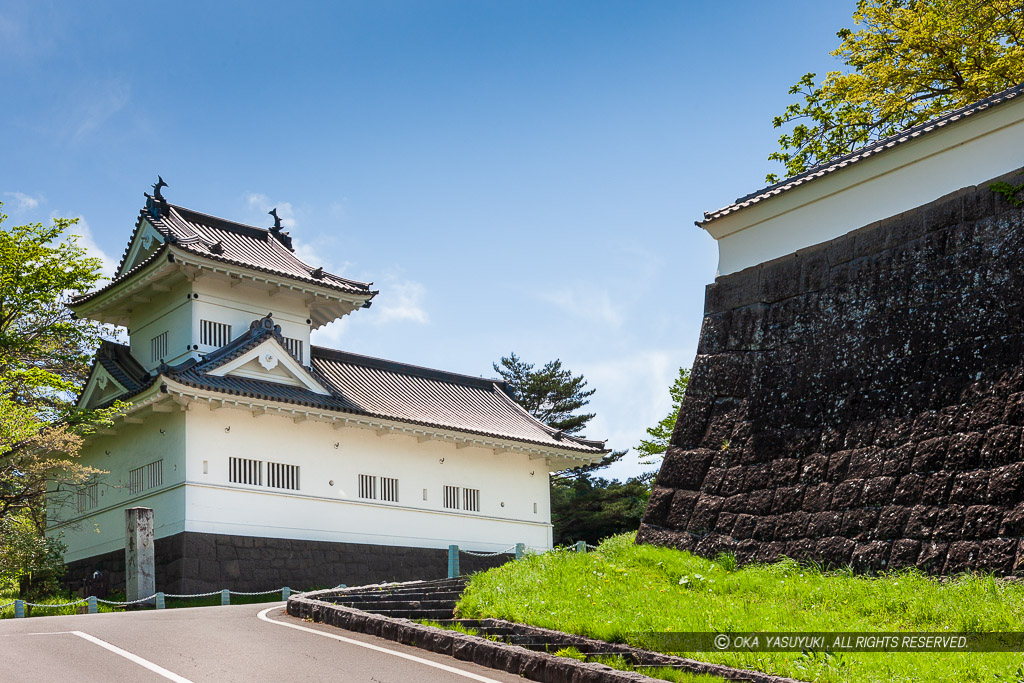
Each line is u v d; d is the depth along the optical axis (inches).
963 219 554.6
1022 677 315.9
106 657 416.8
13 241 1163.3
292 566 1047.0
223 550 999.0
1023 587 426.3
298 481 1087.6
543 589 497.7
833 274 615.8
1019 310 506.6
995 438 483.5
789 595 471.8
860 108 1168.8
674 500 621.0
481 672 381.4
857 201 616.1
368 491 1149.7
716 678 337.7
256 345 1073.5
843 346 588.1
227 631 503.8
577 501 1840.6
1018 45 1031.0
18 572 1036.5
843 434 557.9
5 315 1223.5
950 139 569.9
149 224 1156.5
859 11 1119.6
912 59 1089.4
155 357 1147.3
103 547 1104.8
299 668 382.9
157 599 836.6
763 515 568.4
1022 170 532.1
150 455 1058.7
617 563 553.0
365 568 1112.2
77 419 1034.1
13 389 1236.5
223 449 1031.6
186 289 1106.1
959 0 1018.1
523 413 1395.2
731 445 614.5
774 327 636.7
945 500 489.4
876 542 505.4
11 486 1077.8
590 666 352.5
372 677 364.8
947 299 545.3
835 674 331.6
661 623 403.5
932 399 525.3
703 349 676.1
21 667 395.5
